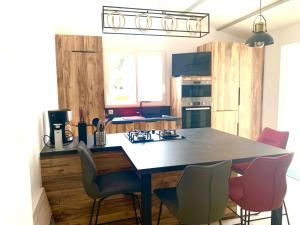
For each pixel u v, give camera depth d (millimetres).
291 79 4414
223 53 4434
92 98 3924
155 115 4836
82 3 4246
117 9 2549
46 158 2236
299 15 3762
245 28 4594
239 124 4621
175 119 4312
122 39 4605
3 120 1006
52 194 2291
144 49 4742
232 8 3947
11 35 1556
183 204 1626
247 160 1894
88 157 1884
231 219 2703
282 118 4461
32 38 2217
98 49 3881
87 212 2387
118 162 2410
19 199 1165
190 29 2768
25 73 1888
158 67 4855
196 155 1939
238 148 2162
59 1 4133
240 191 2021
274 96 4492
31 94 2068
